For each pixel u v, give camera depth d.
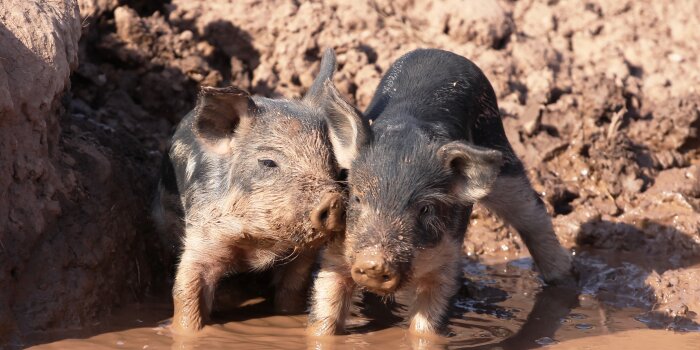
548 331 11.80
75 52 12.45
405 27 18.23
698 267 14.27
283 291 12.48
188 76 16.05
